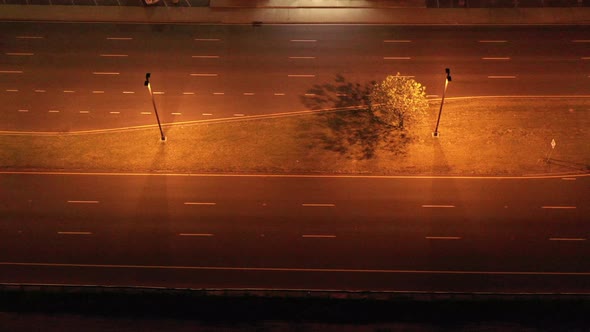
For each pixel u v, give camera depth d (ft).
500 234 136.05
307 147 154.81
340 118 161.27
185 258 133.49
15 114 165.17
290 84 170.50
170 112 164.55
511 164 149.69
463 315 123.75
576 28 181.27
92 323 124.47
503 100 164.66
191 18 186.09
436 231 136.87
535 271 130.00
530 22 183.11
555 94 165.99
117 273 131.44
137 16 186.39
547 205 141.18
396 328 122.52
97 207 143.43
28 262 133.69
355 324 123.44
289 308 125.59
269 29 183.73
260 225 138.92
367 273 130.21
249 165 151.23
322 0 187.32
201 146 156.04
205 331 123.13
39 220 141.28
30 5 187.73
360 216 139.85
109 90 170.40
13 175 150.51
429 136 156.25
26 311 126.31
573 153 151.84
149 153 154.71
